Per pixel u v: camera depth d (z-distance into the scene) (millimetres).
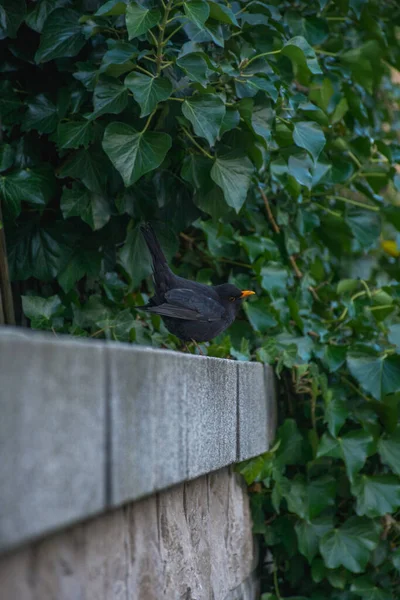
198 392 2758
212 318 4535
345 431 5402
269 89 4215
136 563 2271
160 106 4168
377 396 5027
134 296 4992
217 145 4379
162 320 4812
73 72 4207
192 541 3031
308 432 5141
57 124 4223
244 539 4352
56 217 4465
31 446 1447
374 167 5906
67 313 4422
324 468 5172
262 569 5266
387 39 6316
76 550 1823
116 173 4270
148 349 2170
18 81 4398
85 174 4184
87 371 1713
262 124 4316
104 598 1988
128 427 1959
